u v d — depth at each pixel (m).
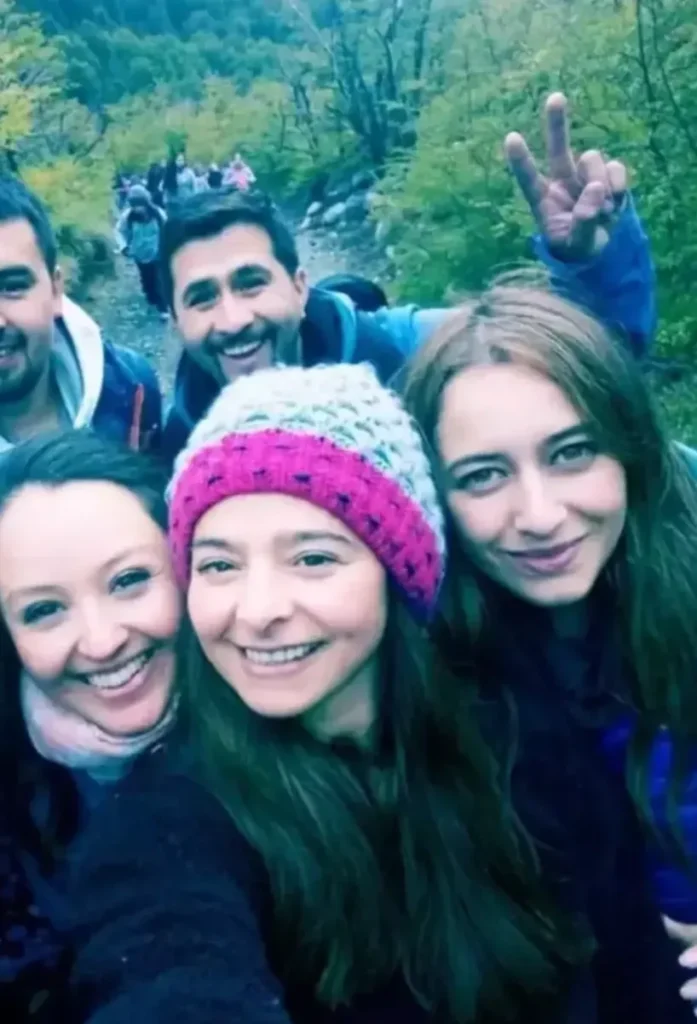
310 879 0.85
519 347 0.96
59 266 1.03
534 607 1.01
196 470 0.87
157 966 0.73
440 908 0.90
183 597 0.96
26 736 1.02
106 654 0.98
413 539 0.87
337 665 0.88
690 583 1.02
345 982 0.87
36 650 0.99
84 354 1.03
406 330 1.04
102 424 1.03
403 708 0.91
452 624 1.00
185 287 1.03
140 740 1.01
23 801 1.00
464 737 0.94
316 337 1.05
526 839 0.95
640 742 1.02
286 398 0.85
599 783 1.02
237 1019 0.70
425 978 0.89
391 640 0.91
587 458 0.98
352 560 0.86
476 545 1.00
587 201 0.99
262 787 0.86
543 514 0.97
